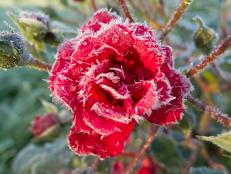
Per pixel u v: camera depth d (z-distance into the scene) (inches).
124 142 9.0
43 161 17.4
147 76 9.1
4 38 10.5
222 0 17.1
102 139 9.1
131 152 15.1
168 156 15.5
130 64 9.1
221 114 10.2
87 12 16.0
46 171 17.3
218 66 15.0
